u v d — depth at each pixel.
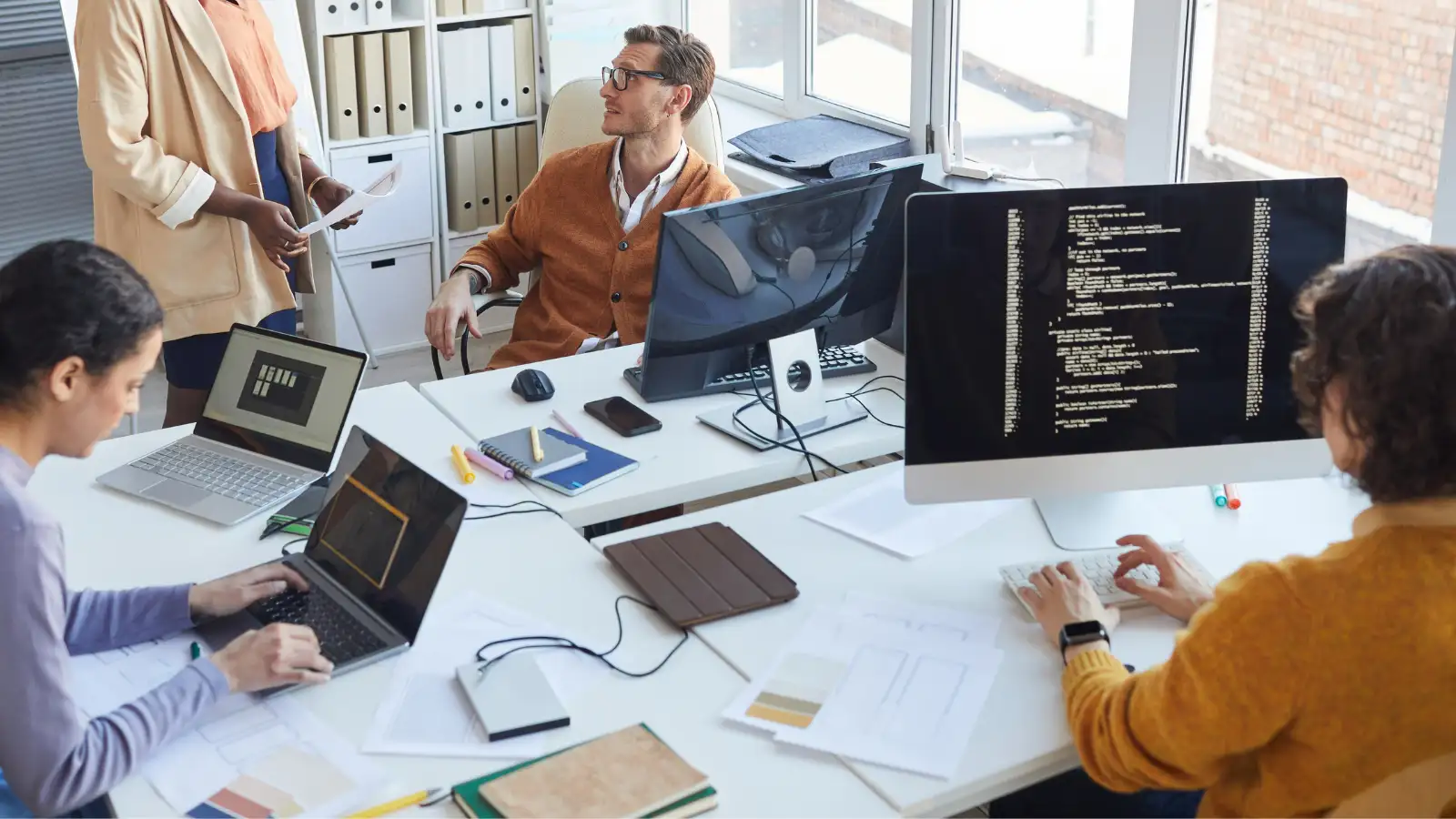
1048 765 1.48
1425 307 1.17
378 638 1.67
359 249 4.25
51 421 1.47
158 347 1.54
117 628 1.69
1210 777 1.35
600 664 1.64
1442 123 2.34
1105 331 1.79
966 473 1.82
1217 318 1.80
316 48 4.00
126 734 1.43
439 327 2.94
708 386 2.40
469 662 1.65
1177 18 2.76
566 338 2.94
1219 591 1.32
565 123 3.26
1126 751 1.38
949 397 1.79
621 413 2.30
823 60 4.12
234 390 2.24
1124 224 1.76
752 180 3.67
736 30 4.46
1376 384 1.19
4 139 4.10
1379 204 2.51
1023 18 3.25
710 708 1.56
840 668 1.62
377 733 1.51
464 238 4.45
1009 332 1.78
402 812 1.39
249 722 1.53
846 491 2.08
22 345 1.41
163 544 1.95
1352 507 1.99
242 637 1.57
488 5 4.28
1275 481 2.09
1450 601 1.19
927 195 1.73
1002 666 1.62
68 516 2.02
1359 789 1.25
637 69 2.79
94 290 1.44
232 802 1.40
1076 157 3.20
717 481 2.12
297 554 1.88
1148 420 1.83
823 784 1.43
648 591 1.77
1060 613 1.65
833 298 2.31
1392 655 1.20
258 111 3.09
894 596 1.78
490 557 1.89
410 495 1.75
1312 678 1.23
